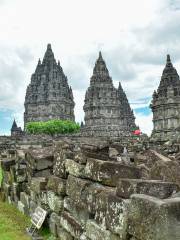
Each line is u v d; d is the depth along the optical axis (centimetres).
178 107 12612
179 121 12531
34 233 1215
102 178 929
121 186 771
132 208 673
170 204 575
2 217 1453
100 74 17662
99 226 849
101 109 17275
